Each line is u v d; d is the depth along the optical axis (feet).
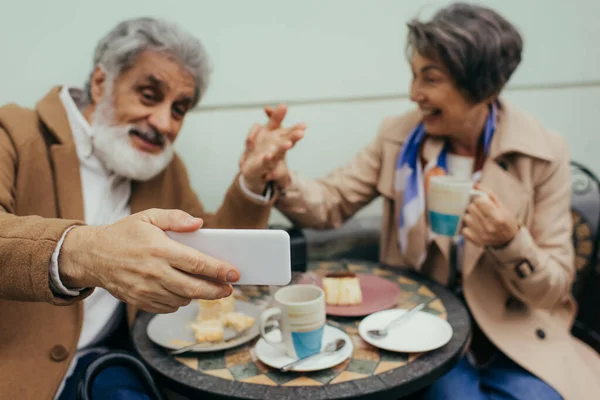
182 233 2.63
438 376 3.39
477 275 4.91
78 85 5.46
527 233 4.37
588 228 5.99
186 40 4.48
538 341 4.70
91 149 4.58
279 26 6.00
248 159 4.59
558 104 7.34
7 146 4.13
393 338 3.71
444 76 4.51
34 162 4.25
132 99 4.40
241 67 5.98
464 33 4.29
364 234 6.57
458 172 5.09
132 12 5.47
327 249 6.41
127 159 4.41
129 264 2.59
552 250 4.85
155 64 4.33
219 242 2.60
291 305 3.31
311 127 6.44
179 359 3.53
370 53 6.44
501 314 4.91
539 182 4.96
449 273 5.15
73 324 4.11
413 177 5.19
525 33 6.91
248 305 4.26
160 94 4.42
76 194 4.35
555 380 4.32
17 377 3.71
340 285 4.29
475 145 5.08
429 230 5.19
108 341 4.80
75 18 5.29
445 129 4.86
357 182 5.72
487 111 4.97
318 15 6.12
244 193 4.67
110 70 4.38
